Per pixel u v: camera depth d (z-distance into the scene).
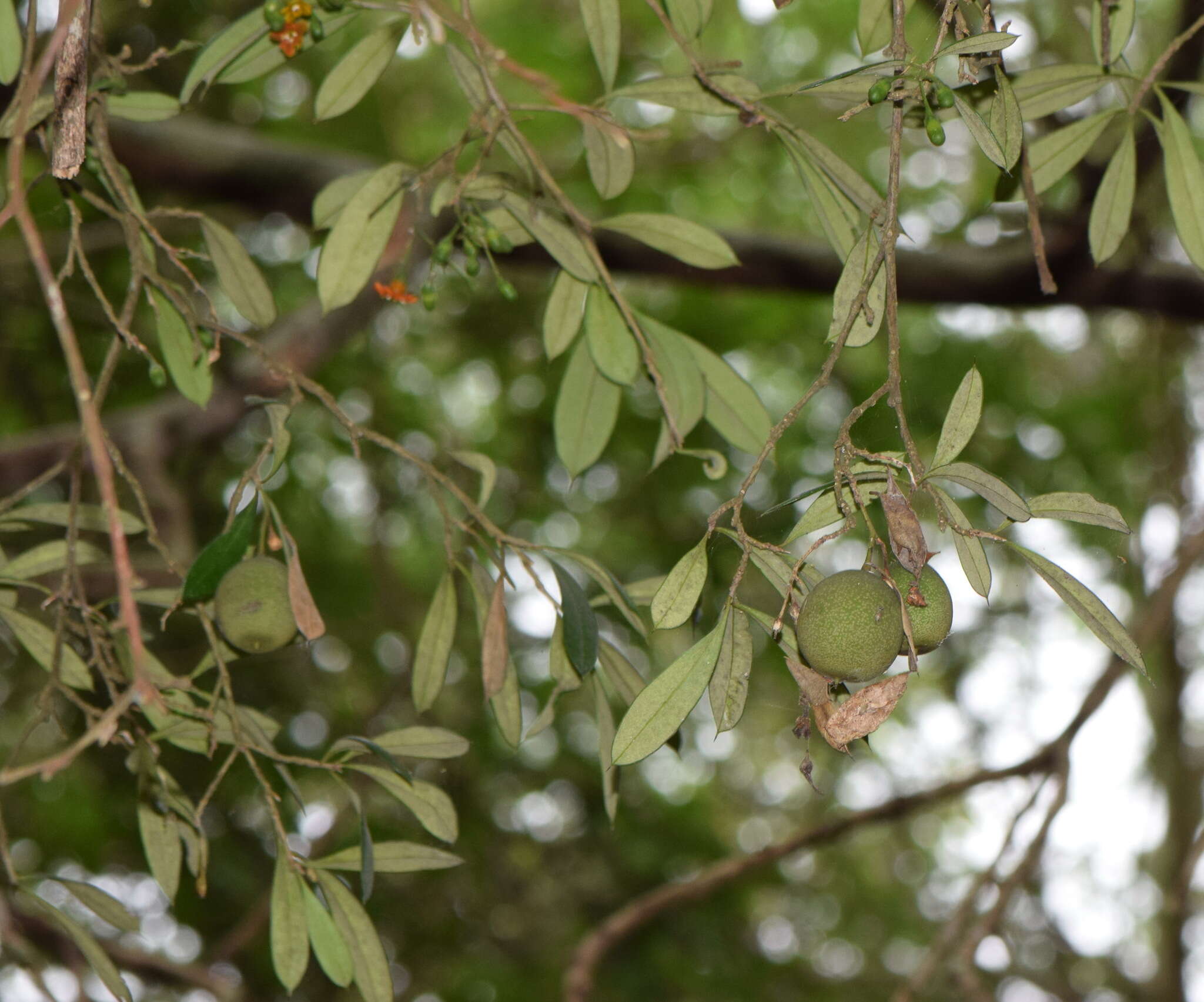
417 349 6.78
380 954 1.94
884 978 7.99
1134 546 6.17
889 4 2.05
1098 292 4.17
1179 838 6.03
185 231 5.19
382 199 2.08
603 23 2.01
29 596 3.06
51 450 4.23
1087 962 6.84
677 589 1.56
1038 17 3.62
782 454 6.55
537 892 6.81
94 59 2.07
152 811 2.03
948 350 6.35
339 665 6.38
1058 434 6.34
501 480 7.01
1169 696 6.09
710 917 6.74
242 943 4.32
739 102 1.91
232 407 4.41
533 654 6.72
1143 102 2.40
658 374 2.07
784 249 4.41
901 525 1.44
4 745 6.09
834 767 9.70
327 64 5.53
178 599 1.96
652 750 1.50
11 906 3.01
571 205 2.05
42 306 5.14
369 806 5.42
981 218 4.31
